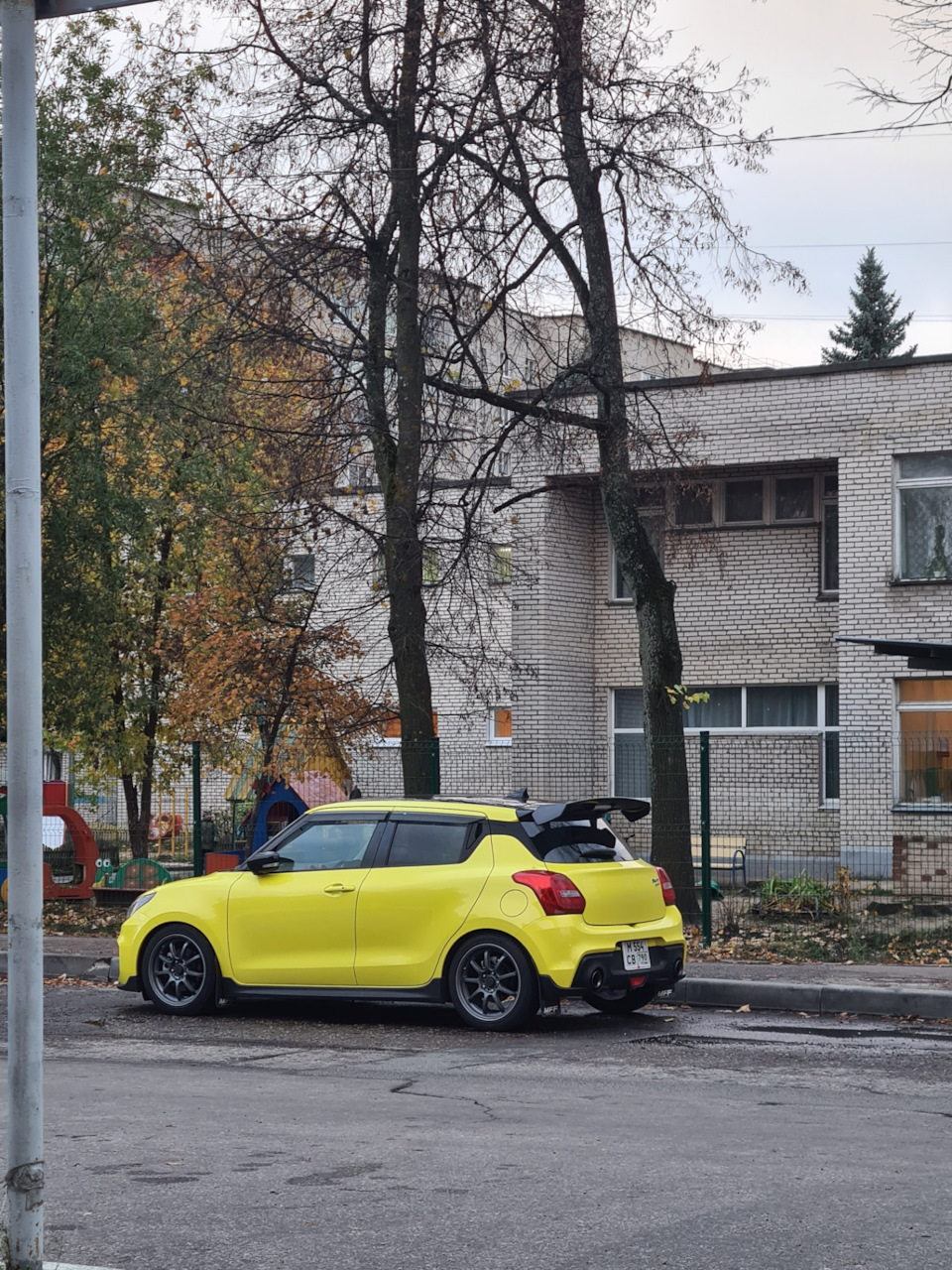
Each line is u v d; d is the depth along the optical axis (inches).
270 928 480.4
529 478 1053.8
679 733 694.5
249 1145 290.4
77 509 807.1
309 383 715.4
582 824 472.1
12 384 182.2
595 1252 216.8
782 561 1049.5
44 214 799.1
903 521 958.4
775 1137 295.0
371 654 1121.4
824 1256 213.8
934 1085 356.5
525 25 647.8
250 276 688.4
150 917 501.0
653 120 658.2
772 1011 500.1
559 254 690.2
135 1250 220.4
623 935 454.0
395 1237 225.8
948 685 939.3
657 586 703.7
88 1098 343.3
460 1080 366.6
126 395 837.2
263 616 777.6
